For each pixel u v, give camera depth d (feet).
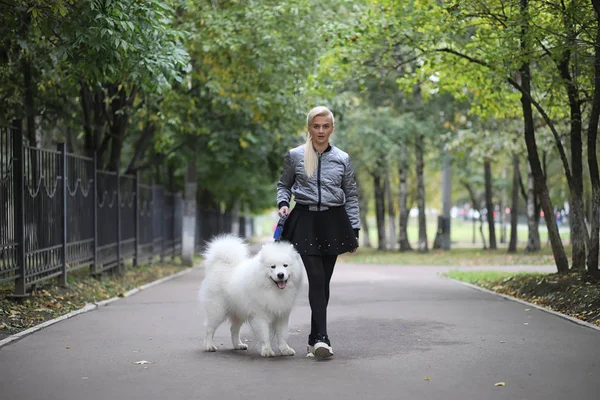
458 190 170.71
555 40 41.29
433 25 45.93
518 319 33.30
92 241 51.67
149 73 40.45
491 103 53.67
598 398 18.38
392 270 76.23
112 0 34.60
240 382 20.47
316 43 62.49
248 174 103.40
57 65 48.49
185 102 65.67
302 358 24.00
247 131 79.10
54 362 23.58
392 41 50.01
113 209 58.39
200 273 71.51
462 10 43.21
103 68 37.68
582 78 45.91
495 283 51.29
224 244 25.59
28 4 35.58
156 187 79.66
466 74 50.90
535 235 106.32
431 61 48.85
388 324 32.24
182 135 81.05
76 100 62.59
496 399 18.31
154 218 78.23
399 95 108.99
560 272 46.06
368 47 49.90
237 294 24.32
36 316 34.17
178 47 43.19
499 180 138.72
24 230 37.09
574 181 45.52
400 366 22.53
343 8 64.39
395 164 129.18
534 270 70.28
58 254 43.39
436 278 62.85
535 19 41.75
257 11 57.77
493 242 118.93
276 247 22.99
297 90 63.57
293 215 23.76
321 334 23.75
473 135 89.56
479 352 24.88
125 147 96.22
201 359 24.03
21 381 20.72
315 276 23.63
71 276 49.39
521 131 85.92
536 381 20.26
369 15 48.42
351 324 32.37
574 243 45.85
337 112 81.05
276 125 73.56
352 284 55.93
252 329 23.94
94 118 61.87
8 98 48.55
